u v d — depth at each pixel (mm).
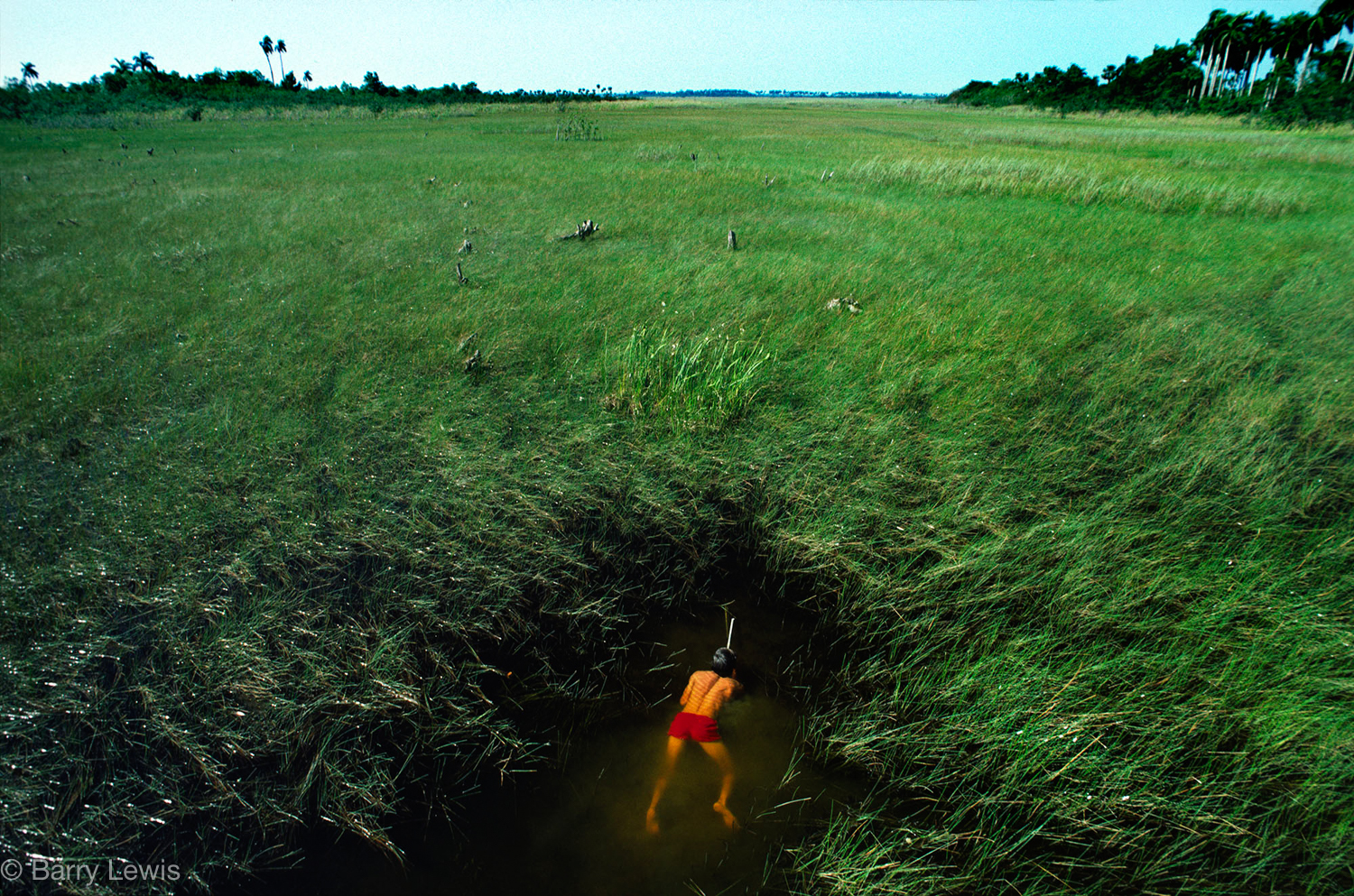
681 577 4227
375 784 2811
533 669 3488
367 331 7203
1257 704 3008
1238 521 4301
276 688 3182
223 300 8055
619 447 5441
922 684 3307
